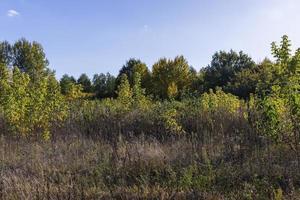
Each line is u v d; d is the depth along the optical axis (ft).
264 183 23.36
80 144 35.35
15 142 37.09
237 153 29.19
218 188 23.73
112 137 38.83
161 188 23.34
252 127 32.73
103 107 49.90
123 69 152.25
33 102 39.88
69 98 62.23
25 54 144.97
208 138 34.94
